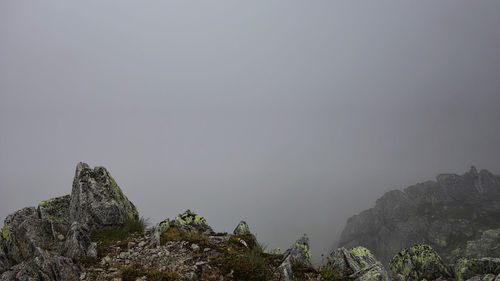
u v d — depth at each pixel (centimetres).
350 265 1055
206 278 826
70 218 1270
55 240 1045
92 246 977
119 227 1188
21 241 1024
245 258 909
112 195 1244
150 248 977
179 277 809
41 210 1255
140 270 845
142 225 1228
